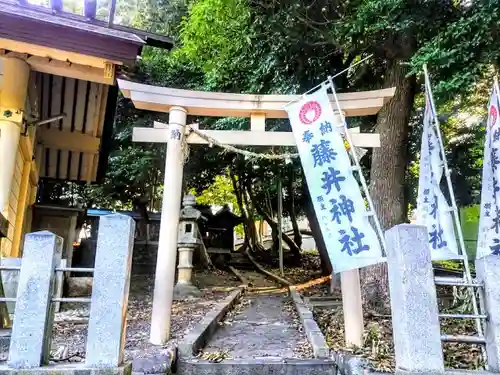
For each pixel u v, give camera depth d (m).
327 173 4.80
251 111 5.87
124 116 13.28
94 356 2.84
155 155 13.62
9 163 5.93
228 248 18.97
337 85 8.90
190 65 11.95
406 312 2.87
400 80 7.64
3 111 5.96
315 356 4.55
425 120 4.93
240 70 9.30
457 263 12.94
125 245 3.06
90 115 8.76
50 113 8.59
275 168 13.35
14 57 6.01
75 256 13.41
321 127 5.01
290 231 21.69
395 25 5.83
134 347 4.73
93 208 16.45
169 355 4.12
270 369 4.28
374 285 7.10
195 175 15.70
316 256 19.75
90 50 5.72
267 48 8.40
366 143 5.88
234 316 7.59
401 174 7.57
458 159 10.12
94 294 2.95
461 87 5.34
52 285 3.01
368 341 5.04
